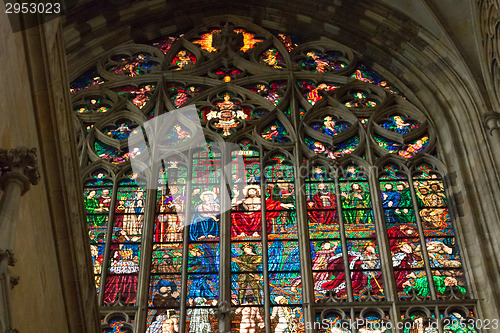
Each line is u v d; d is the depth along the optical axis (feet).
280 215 81.10
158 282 75.77
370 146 87.25
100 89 95.09
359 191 83.35
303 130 89.45
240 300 74.02
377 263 76.84
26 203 44.29
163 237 79.41
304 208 80.94
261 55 100.27
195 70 97.35
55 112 49.65
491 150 80.48
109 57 99.35
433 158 85.51
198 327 72.23
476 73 87.97
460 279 75.41
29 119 47.65
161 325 72.54
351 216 80.84
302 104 93.09
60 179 49.83
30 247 44.88
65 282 50.75
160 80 95.71
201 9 103.40
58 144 49.67
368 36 98.12
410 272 76.02
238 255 77.56
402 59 94.99
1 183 41.01
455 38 90.84
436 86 91.25
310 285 74.38
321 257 77.36
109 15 99.76
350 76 96.17
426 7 92.22
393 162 86.07
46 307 47.42
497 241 74.18
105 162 86.58
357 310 72.38
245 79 95.96
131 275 76.59
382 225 79.20
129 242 79.36
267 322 72.08
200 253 77.92
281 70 96.48
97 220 81.66
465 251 76.43
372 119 90.12
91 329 53.52
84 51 97.96
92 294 55.11
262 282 75.46
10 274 39.45
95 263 77.66
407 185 83.76
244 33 102.63
